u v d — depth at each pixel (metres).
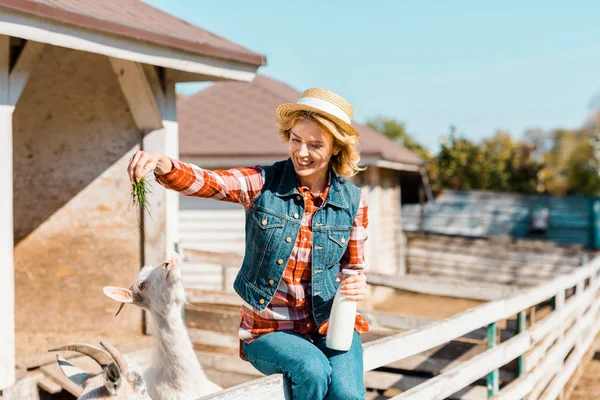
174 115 6.52
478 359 4.50
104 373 2.36
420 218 19.58
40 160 6.60
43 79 6.52
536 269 15.53
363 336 6.23
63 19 4.37
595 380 7.90
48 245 6.60
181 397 2.76
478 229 21.22
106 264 6.52
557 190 31.59
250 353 2.74
